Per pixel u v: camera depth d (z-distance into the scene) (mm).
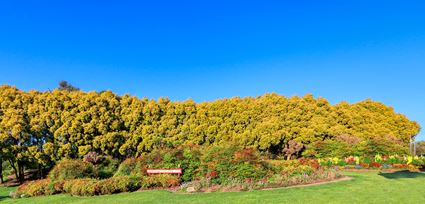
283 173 16531
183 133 33219
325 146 31578
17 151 25656
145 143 31391
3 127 25641
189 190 14586
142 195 13922
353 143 32188
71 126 28438
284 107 35875
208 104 35625
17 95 28422
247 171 16234
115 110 31984
